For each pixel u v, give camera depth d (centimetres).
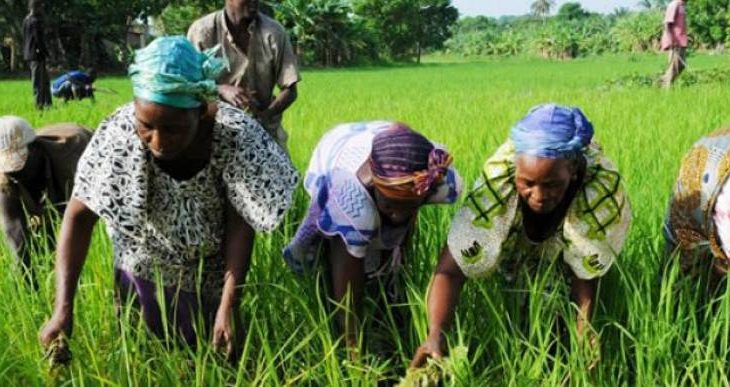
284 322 377
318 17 5572
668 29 1492
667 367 330
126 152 305
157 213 326
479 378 334
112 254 397
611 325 367
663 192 485
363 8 7394
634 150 640
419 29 7488
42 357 326
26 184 416
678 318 344
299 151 714
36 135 417
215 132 306
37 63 1405
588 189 318
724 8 5638
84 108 1311
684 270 379
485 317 373
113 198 311
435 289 330
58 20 4266
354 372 330
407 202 313
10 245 411
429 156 304
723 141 347
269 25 563
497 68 4412
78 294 368
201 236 333
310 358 354
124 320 338
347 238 336
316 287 351
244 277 330
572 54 7038
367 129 361
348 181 337
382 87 2314
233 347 333
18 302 354
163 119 272
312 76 3606
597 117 938
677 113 953
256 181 313
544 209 294
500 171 312
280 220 318
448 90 2030
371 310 383
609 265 333
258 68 564
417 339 372
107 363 336
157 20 5641
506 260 365
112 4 4341
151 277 352
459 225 322
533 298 334
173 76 266
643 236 407
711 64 3144
